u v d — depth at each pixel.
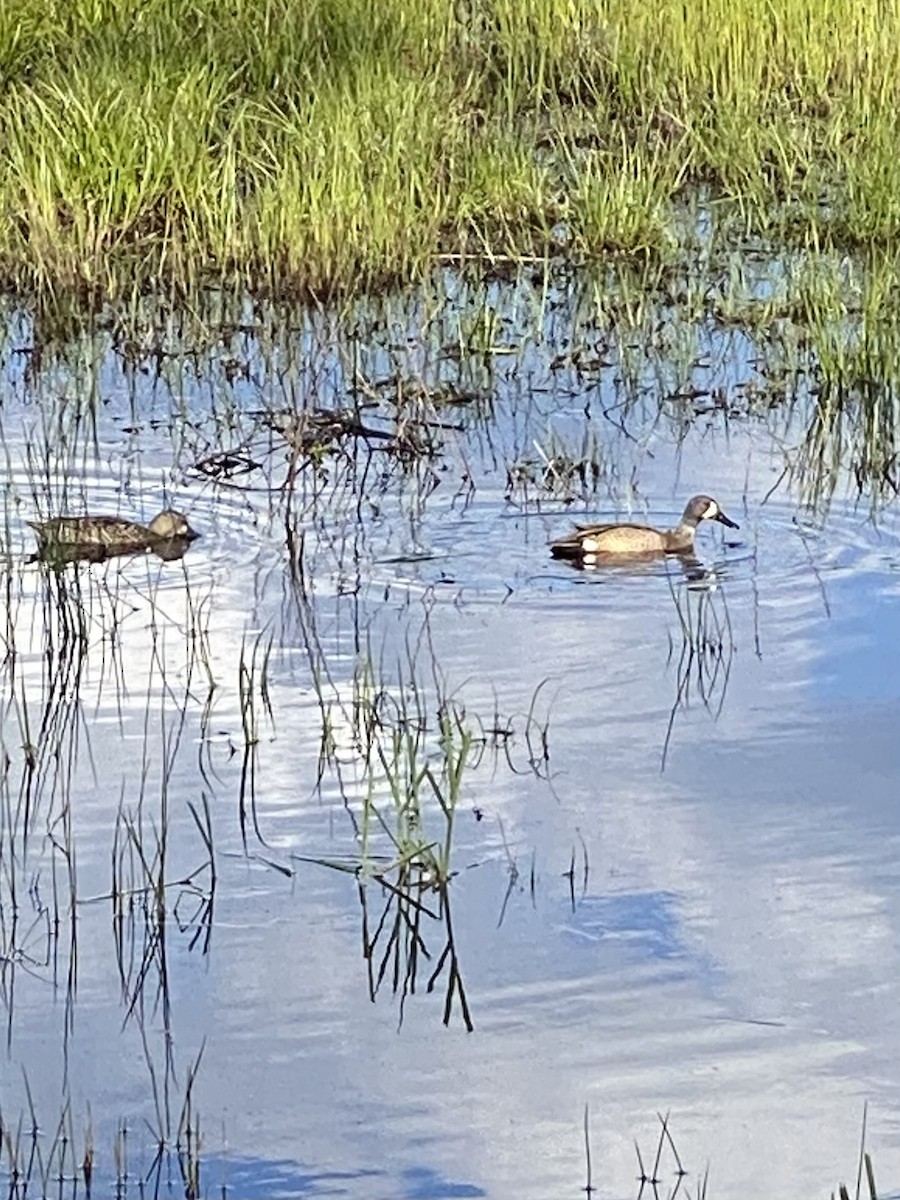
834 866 8.31
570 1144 6.68
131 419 14.02
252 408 14.22
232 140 18.06
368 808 8.35
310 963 7.71
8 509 12.09
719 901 8.07
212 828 8.69
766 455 13.38
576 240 17.69
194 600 11.09
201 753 9.36
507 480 12.88
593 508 12.48
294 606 11.01
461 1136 6.73
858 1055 7.12
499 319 15.74
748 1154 6.62
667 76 20.89
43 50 19.58
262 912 8.06
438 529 12.12
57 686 10.05
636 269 17.28
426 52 20.69
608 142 19.91
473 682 10.02
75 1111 6.87
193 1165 6.49
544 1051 7.18
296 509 12.45
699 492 12.73
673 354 15.23
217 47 19.80
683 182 19.44
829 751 9.27
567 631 10.64
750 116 19.92
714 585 11.22
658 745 9.36
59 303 16.31
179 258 16.72
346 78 19.05
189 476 12.96
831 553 11.70
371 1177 6.53
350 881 8.28
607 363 15.15
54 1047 7.22
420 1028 7.29
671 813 8.75
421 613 10.88
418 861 8.33
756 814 8.72
